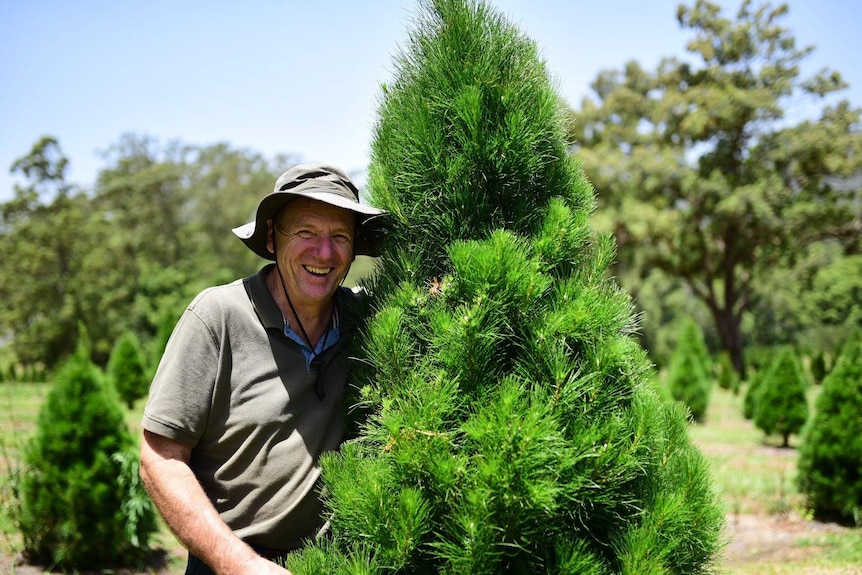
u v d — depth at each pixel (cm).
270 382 215
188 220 5000
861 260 4697
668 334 4531
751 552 625
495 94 215
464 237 210
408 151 218
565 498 179
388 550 182
